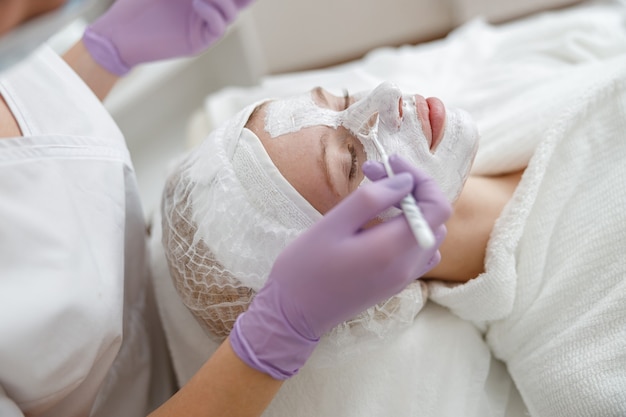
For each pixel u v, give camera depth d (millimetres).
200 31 876
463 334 878
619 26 1263
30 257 652
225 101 1313
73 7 459
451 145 807
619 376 747
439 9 1675
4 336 614
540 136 932
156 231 1029
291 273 633
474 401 847
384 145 778
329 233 616
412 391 828
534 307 836
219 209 775
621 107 889
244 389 660
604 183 865
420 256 620
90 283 689
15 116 732
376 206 596
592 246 824
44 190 690
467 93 1159
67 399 742
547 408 797
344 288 617
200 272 794
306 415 827
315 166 761
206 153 830
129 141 1715
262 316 655
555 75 1071
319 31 1692
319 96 846
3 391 644
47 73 804
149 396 954
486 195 916
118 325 740
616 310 774
